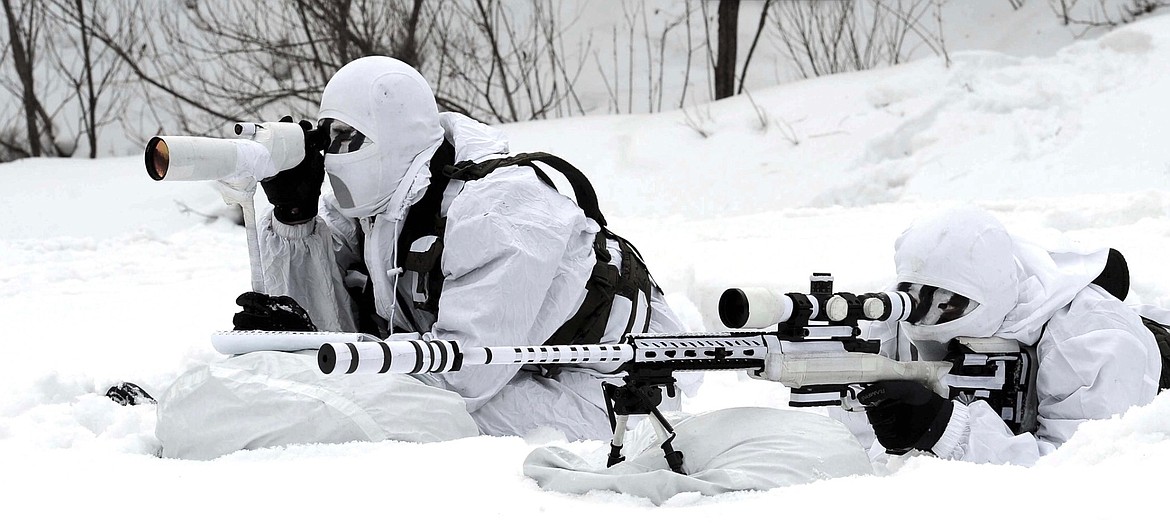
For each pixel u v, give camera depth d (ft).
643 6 78.84
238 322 13.88
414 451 9.09
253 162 13.79
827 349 8.84
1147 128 43.96
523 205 13.52
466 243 13.28
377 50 70.90
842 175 47.65
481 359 7.66
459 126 14.53
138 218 47.73
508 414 13.47
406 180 13.98
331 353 7.20
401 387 11.53
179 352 19.58
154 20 76.18
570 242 13.98
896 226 31.09
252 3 76.02
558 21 78.59
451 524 7.00
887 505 6.95
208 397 11.30
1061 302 10.91
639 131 53.93
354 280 15.69
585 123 56.24
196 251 33.19
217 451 11.07
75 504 7.84
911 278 10.77
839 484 7.45
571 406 13.71
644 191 49.67
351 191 14.14
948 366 9.72
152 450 11.64
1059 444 10.64
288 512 7.35
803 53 74.79
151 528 7.22
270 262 15.28
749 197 48.06
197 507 7.58
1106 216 28.96
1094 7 64.90
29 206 48.98
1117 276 11.70
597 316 13.96
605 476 7.57
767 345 8.62
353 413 11.10
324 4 69.97
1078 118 45.96
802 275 22.70
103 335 21.39
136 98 75.20
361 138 13.98
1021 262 11.23
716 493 7.46
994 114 47.75
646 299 14.61
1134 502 6.58
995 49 66.44
